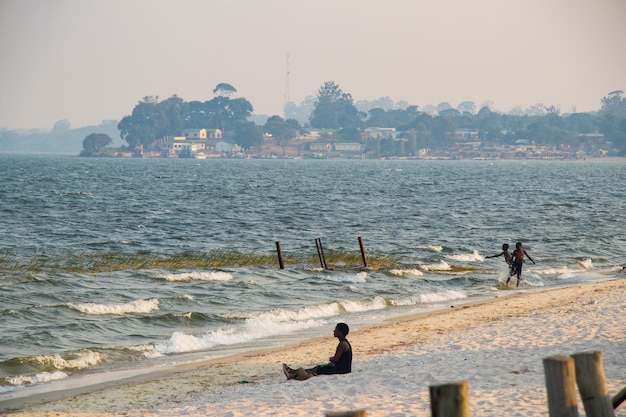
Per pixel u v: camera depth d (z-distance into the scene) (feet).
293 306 302.25
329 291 336.29
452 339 220.02
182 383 183.21
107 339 242.37
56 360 207.92
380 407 142.82
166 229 644.69
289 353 216.74
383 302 305.32
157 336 247.91
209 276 368.27
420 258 448.65
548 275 389.39
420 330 242.17
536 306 279.08
